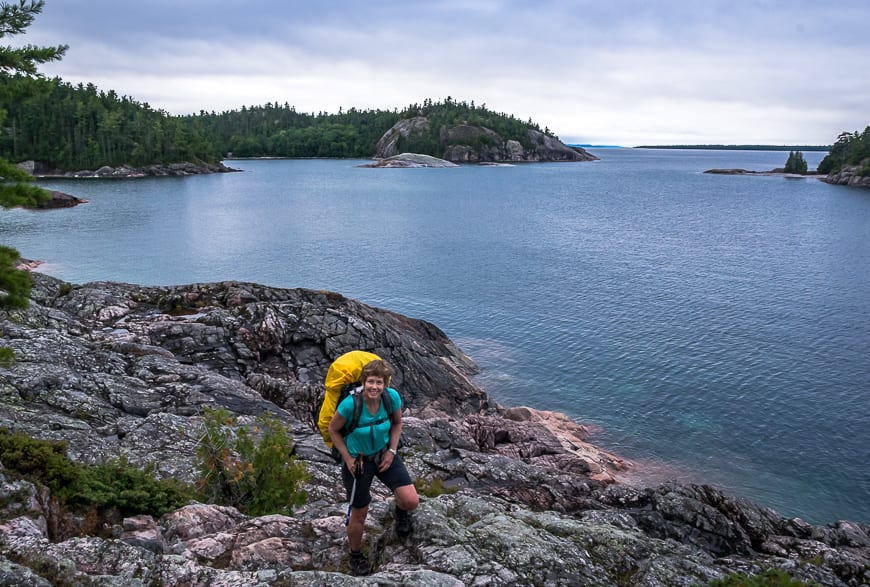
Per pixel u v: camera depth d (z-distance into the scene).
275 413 19.11
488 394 31.97
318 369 26.69
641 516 14.06
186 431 14.89
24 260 62.59
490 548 7.53
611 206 137.75
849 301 50.84
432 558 7.04
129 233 85.00
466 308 48.94
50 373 16.81
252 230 91.88
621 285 57.50
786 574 8.67
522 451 23.53
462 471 16.61
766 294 53.62
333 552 7.51
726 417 29.48
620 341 40.59
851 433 27.88
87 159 186.62
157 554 6.75
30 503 7.38
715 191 182.62
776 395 31.92
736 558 11.52
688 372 35.06
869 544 14.89
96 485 8.59
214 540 7.75
